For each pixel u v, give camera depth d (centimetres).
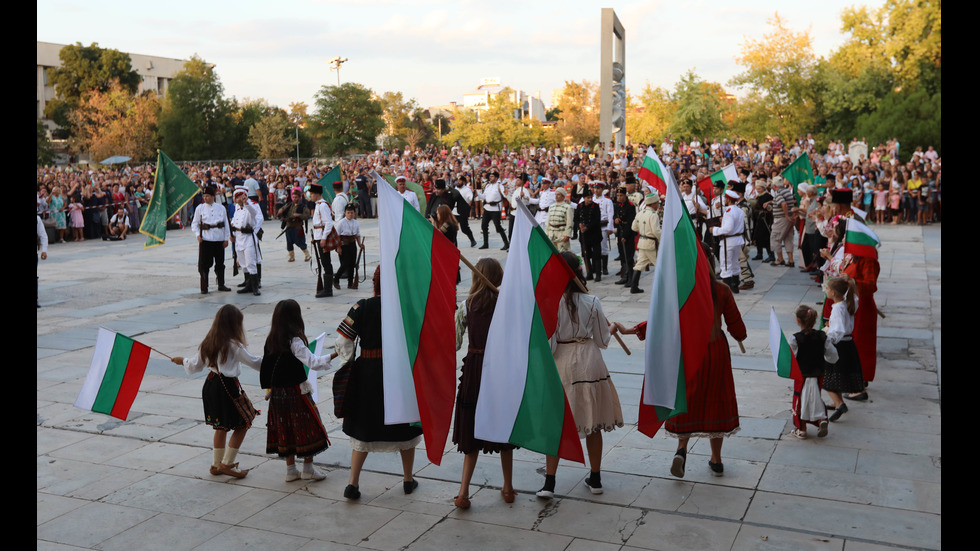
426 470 597
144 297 1380
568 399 524
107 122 6156
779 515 504
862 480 555
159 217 1409
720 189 1391
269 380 561
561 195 1423
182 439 674
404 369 506
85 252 2078
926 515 500
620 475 576
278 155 6062
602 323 536
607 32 3006
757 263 1642
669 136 4806
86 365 924
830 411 708
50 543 482
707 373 548
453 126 6425
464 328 557
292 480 578
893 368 852
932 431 652
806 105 4903
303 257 1883
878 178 2480
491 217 1919
